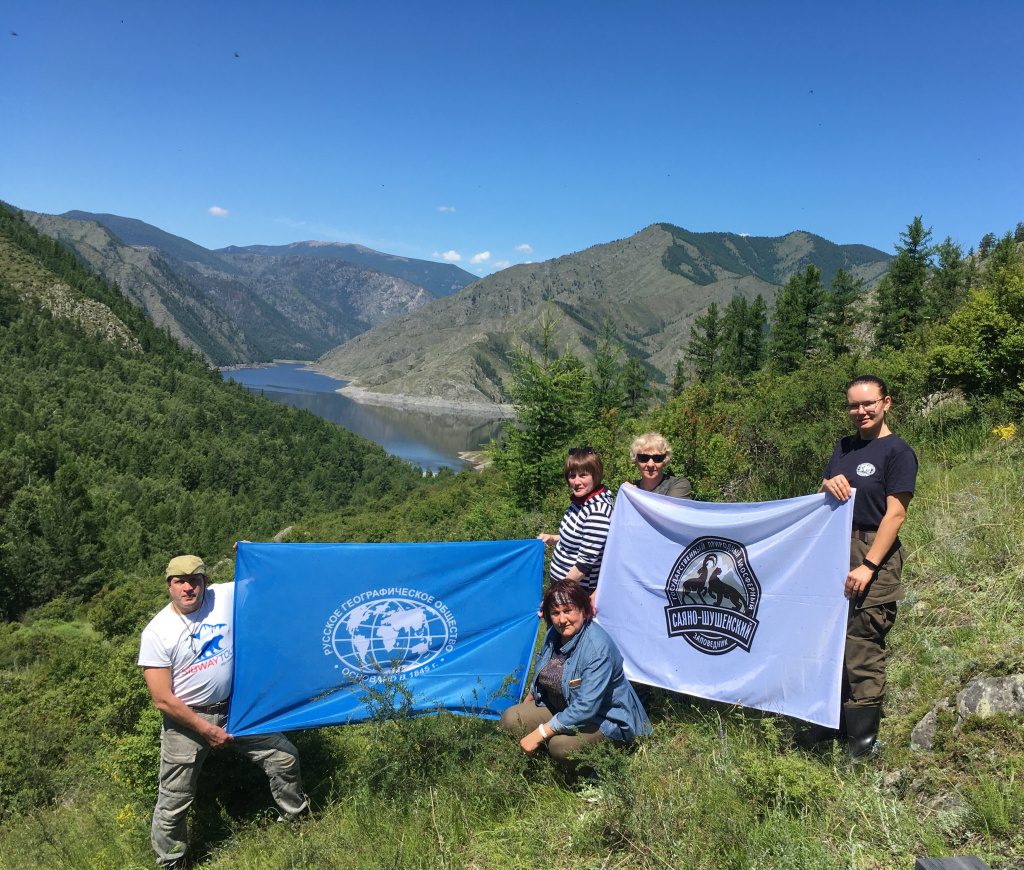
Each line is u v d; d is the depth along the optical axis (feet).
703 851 8.48
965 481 21.21
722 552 12.21
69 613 208.95
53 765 28.81
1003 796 8.05
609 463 28.81
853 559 11.00
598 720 11.10
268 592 12.48
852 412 10.96
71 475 281.13
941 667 11.30
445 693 13.17
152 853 12.46
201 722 11.51
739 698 11.74
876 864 7.77
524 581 13.84
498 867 9.25
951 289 128.77
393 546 13.20
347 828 11.09
